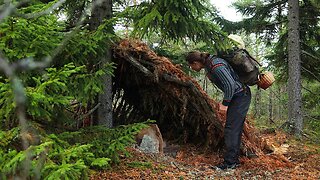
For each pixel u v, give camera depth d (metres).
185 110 5.88
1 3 2.10
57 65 3.91
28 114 3.15
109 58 5.20
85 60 4.29
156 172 4.41
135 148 5.27
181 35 5.79
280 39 10.95
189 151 6.08
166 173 4.43
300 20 10.29
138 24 5.09
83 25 5.19
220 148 5.97
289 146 6.65
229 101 4.75
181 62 6.94
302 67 9.93
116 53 5.57
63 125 3.99
